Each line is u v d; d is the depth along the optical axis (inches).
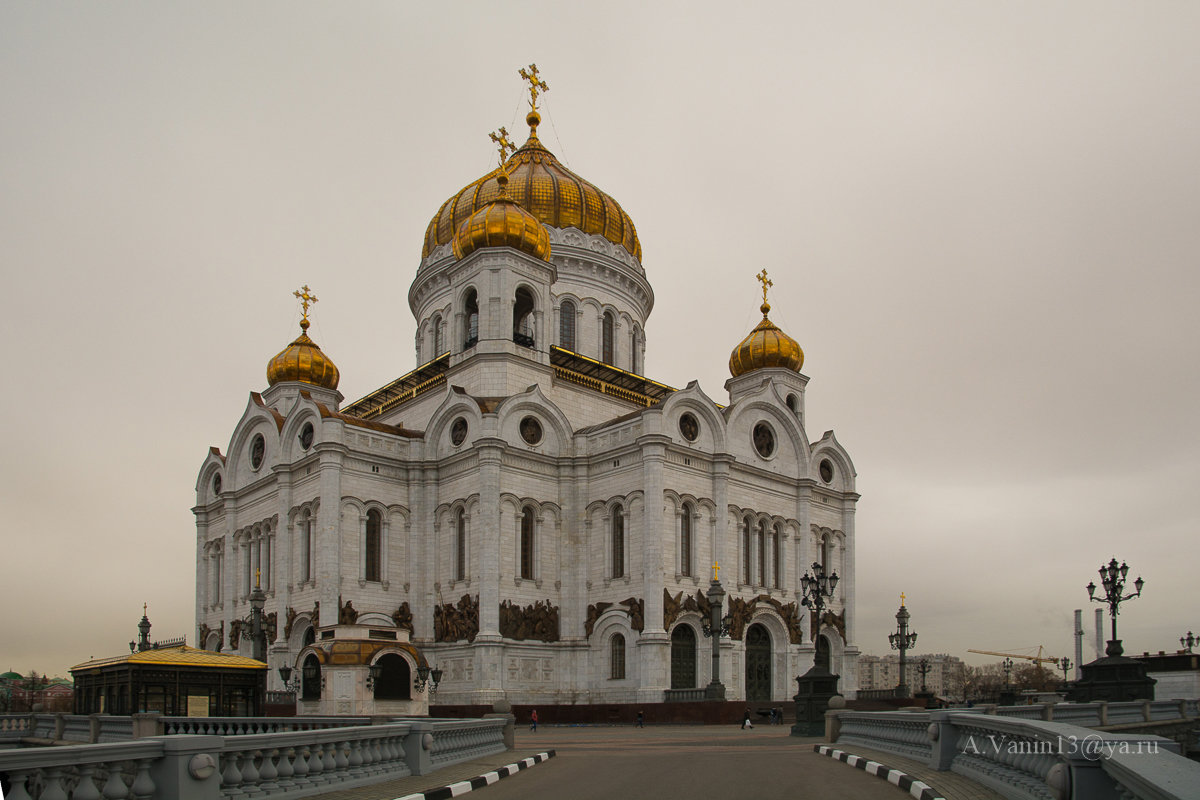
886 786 863.1
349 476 2620.6
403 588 2674.7
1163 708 1923.0
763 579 2792.8
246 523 3038.9
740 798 783.7
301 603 2652.6
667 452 2554.1
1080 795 446.9
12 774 512.4
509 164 3437.5
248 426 3088.1
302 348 3361.2
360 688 1987.0
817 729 1707.7
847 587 3068.4
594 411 3021.7
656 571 2447.1
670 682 2448.3
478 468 2583.7
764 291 3494.1
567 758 1246.9
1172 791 311.0
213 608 3216.0
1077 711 1651.1
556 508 2694.4
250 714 1846.7
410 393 3063.5
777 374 3299.7
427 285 3373.5
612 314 3336.6
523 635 2534.5
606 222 3363.7
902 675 2832.2
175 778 594.2
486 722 1243.2
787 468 2945.4
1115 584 2304.4
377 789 816.3
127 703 1753.2
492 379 2760.8
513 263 2856.8
